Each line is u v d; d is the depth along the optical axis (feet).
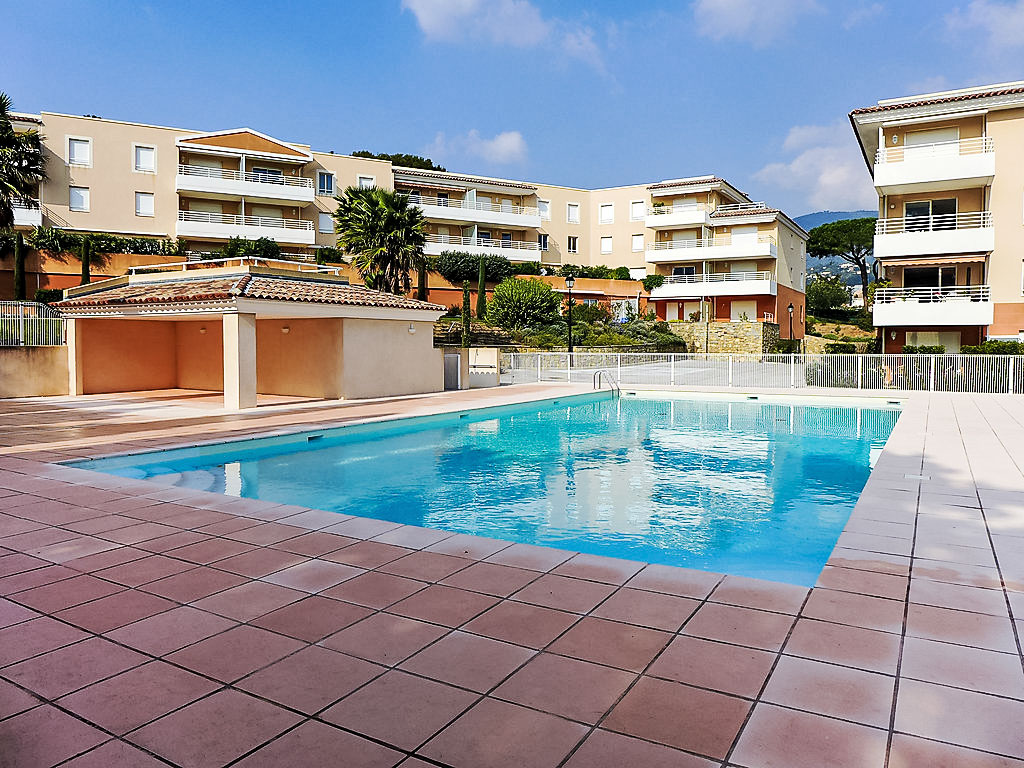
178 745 8.86
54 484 25.61
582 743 8.85
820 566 20.21
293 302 56.49
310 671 10.85
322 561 16.46
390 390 66.54
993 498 22.66
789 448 41.96
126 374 73.05
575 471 34.88
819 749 8.67
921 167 85.35
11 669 11.01
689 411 61.11
